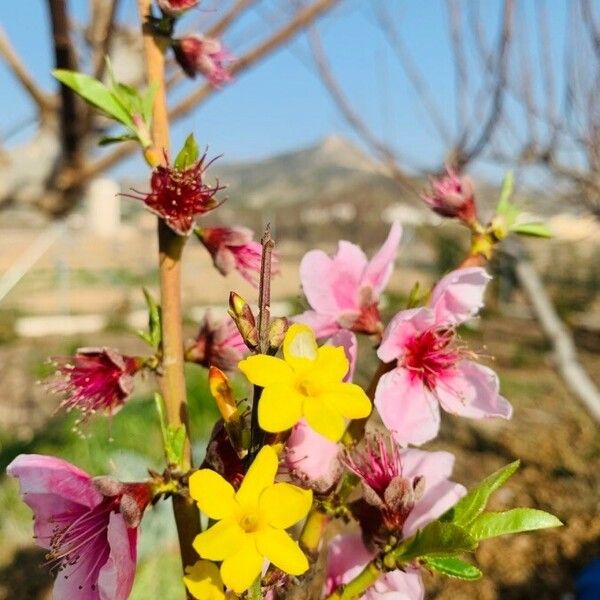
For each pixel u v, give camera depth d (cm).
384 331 18
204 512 12
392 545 15
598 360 163
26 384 141
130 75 46
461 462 105
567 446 109
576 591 70
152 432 77
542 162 78
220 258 20
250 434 14
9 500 85
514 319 208
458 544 14
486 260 20
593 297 204
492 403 18
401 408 17
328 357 13
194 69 21
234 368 20
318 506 16
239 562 12
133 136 18
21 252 385
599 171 76
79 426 20
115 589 14
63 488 15
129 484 16
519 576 77
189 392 77
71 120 48
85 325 219
